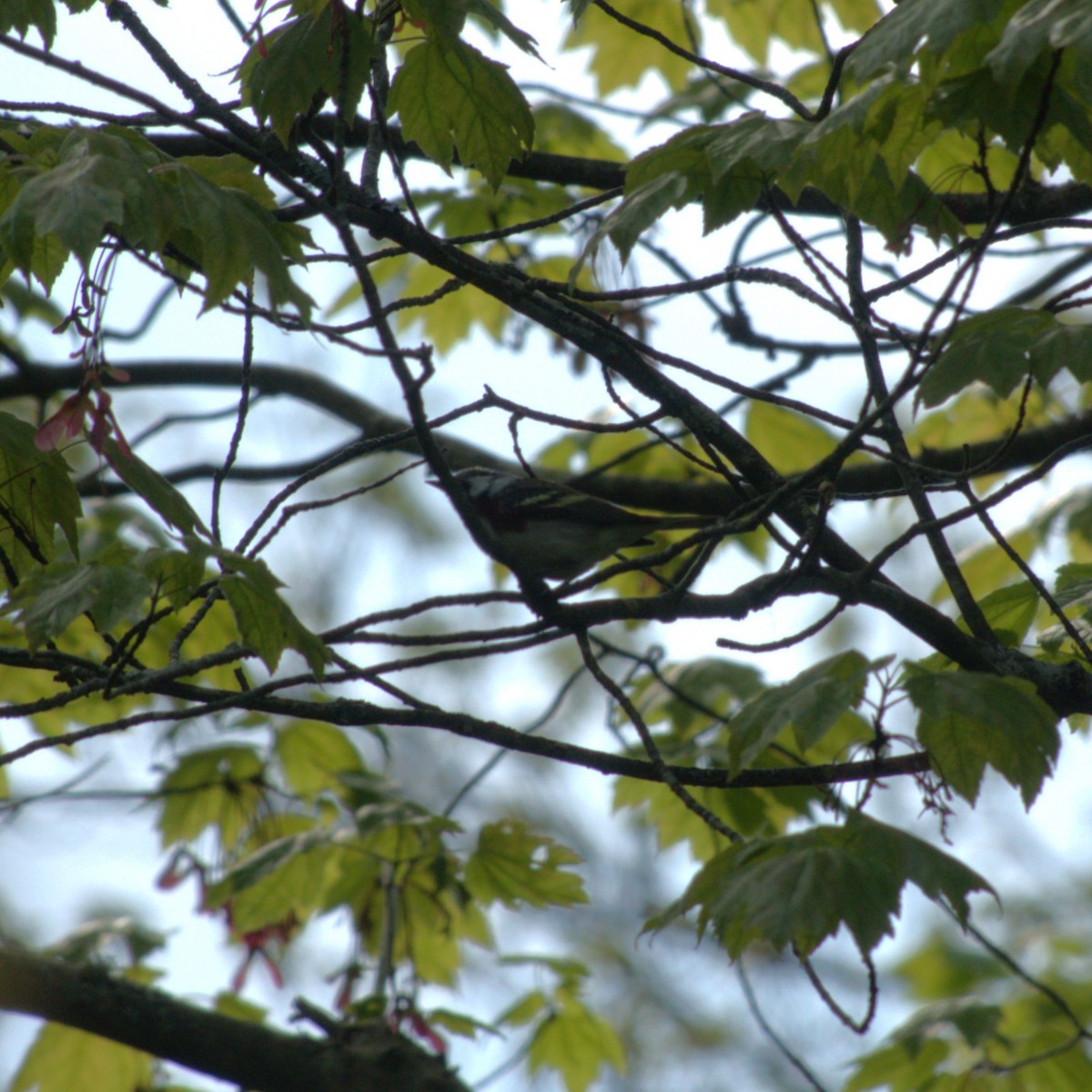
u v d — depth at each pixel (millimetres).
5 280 7219
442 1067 10375
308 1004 10633
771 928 5039
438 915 11516
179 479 15688
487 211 14266
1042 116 5926
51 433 6086
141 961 11312
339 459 8148
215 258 6188
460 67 7855
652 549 14539
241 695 6980
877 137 6719
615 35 16172
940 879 5273
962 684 5652
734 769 5770
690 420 9023
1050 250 11344
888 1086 11312
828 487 7508
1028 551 14266
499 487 11742
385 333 6516
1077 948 19625
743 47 16250
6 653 7148
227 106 8547
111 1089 11805
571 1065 12781
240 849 12359
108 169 5895
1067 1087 11281
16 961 10039
